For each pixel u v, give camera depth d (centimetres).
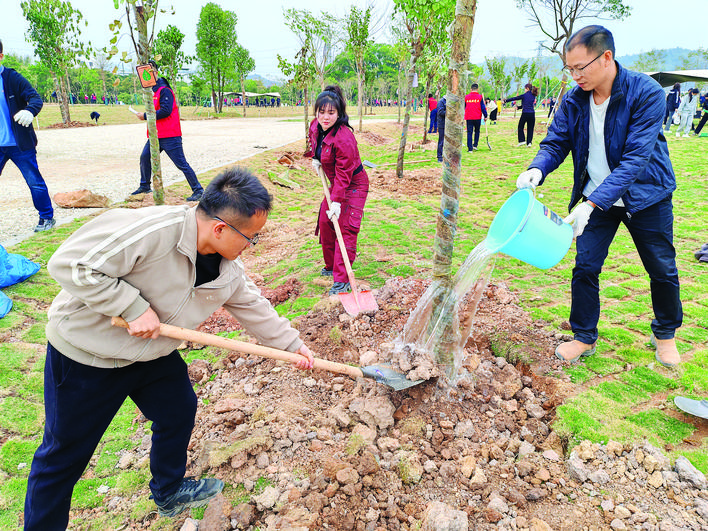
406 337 326
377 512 230
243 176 180
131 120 3712
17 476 262
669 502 226
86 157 1285
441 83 1652
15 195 816
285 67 1259
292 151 1339
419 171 1078
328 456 263
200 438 286
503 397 305
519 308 407
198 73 4709
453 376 304
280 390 320
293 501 235
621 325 383
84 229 174
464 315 374
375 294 437
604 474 240
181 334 195
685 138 1573
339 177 425
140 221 177
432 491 244
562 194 827
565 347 336
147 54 527
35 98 564
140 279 183
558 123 312
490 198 823
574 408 285
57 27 2744
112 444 290
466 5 251
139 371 202
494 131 2061
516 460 261
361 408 287
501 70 3450
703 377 310
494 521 223
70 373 183
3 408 304
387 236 625
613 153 289
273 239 652
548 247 269
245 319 236
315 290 468
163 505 231
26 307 420
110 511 244
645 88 272
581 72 271
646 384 307
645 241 304
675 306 316
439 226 290
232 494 245
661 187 287
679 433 264
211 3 4394
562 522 222
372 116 4031
